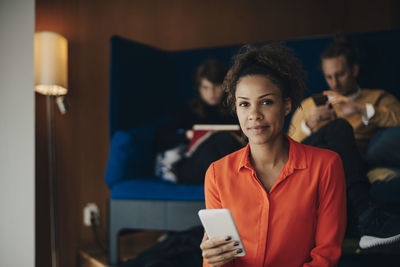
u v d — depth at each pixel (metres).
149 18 3.11
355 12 3.00
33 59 2.07
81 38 2.77
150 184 2.02
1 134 2.15
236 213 0.97
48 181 2.49
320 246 0.93
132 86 2.63
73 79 2.70
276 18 3.08
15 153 2.11
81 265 2.42
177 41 3.13
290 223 0.93
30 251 2.06
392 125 2.01
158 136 2.40
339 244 0.95
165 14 3.13
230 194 0.98
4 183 2.13
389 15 2.94
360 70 2.50
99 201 2.83
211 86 2.54
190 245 1.54
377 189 1.57
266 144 0.96
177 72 2.99
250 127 0.94
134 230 2.73
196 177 2.02
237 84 0.96
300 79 1.02
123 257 2.19
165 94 2.98
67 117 2.63
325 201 0.95
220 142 2.00
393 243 1.26
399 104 2.15
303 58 2.68
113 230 2.04
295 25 3.06
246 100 0.94
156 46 3.13
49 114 2.35
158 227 1.96
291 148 0.97
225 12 3.13
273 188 0.94
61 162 2.58
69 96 2.67
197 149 2.09
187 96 2.97
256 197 0.95
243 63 1.00
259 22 3.10
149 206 1.97
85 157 2.77
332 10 3.03
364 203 1.39
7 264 2.11
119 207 2.03
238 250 0.87
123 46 2.56
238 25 3.12
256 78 0.93
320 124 2.02
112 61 2.49
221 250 0.87
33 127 2.06
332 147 1.55
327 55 2.26
